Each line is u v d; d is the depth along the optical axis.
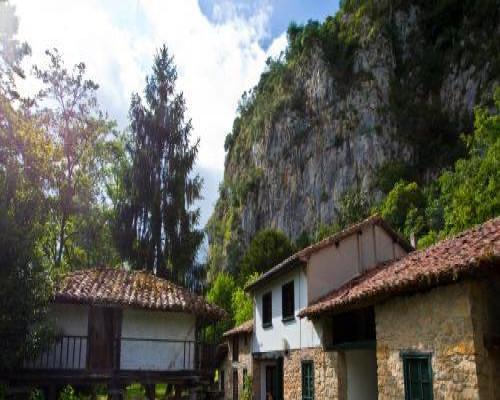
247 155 120.44
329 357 14.98
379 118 87.69
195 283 29.89
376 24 96.50
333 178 90.06
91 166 27.94
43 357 14.41
